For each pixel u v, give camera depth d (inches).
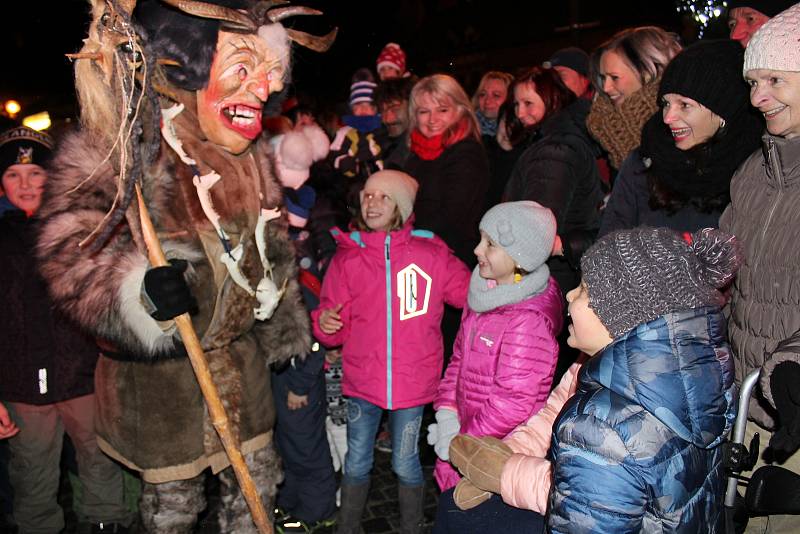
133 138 69.4
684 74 83.9
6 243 103.3
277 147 114.7
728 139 84.9
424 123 137.9
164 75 80.3
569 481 52.9
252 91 82.7
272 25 85.4
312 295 115.0
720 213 89.3
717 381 53.0
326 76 370.0
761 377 60.9
